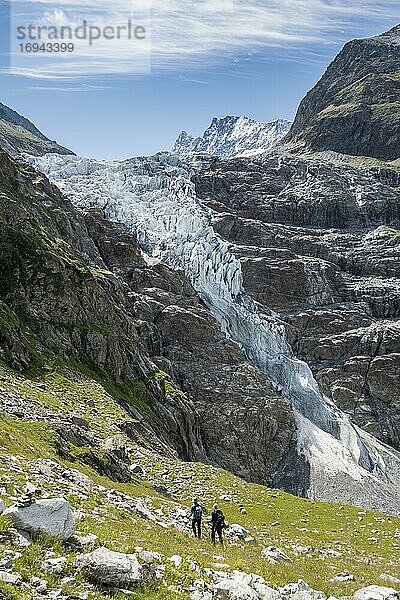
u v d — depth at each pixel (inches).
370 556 2187.5
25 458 1547.7
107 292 5595.5
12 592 719.1
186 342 7199.8
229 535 1786.4
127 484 2190.0
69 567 823.7
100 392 3673.7
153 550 1058.1
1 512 910.4
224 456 6397.6
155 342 6574.8
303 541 2305.6
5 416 2183.8
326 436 7175.2
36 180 6501.0
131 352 5093.5
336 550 2219.5
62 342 4151.1
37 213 5457.7
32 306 4168.3
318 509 3129.9
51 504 933.2
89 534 981.2
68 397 3319.4
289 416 6934.1
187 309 7549.2
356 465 6776.6
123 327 5310.0
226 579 965.8
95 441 2583.7
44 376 3427.7
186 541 1384.1
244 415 6648.6
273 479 6466.5
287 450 6761.8
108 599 780.0
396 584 1489.9
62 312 4357.8
